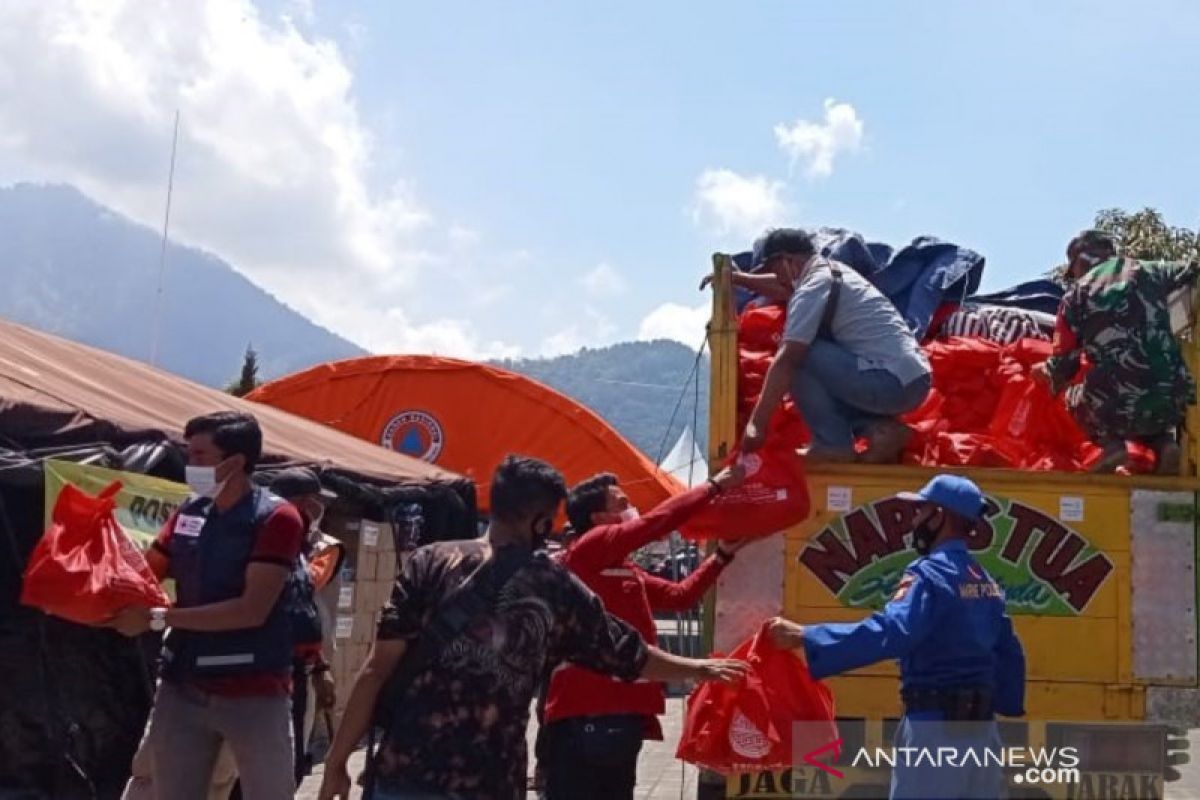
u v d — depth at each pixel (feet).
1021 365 22.41
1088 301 19.48
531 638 14.53
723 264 19.69
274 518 17.84
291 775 18.11
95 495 25.07
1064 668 18.20
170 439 28.32
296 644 24.45
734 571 18.67
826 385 18.94
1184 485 18.38
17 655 25.85
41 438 25.76
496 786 14.30
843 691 18.35
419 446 66.59
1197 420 19.12
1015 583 18.31
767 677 17.52
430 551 14.99
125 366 39.32
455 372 67.15
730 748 17.37
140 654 27.99
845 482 18.67
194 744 17.87
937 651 15.46
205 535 18.01
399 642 14.69
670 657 15.93
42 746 26.12
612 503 21.81
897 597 15.49
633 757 19.97
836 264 19.75
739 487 18.43
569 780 19.92
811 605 18.48
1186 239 76.13
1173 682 18.16
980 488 18.49
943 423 21.68
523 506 14.92
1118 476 18.44
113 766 27.84
